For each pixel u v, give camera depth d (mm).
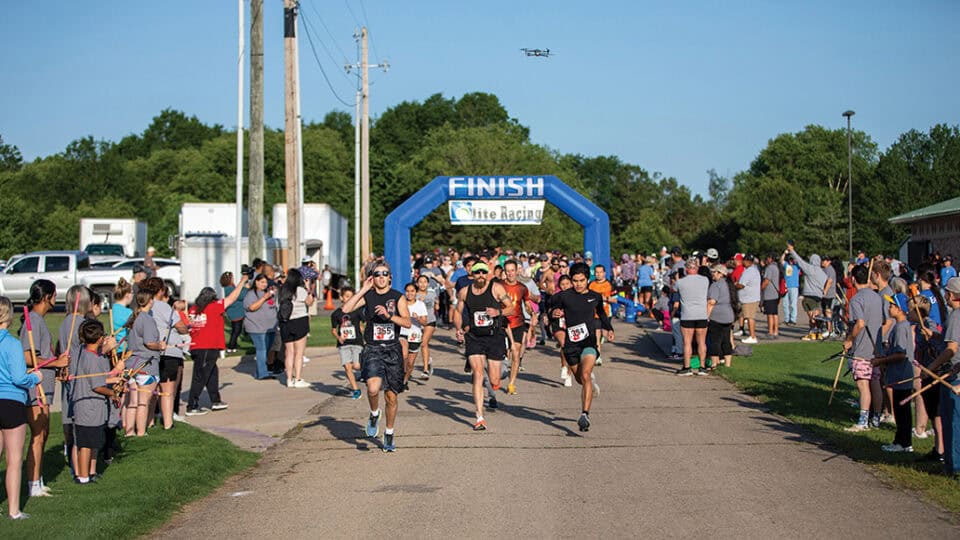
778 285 21719
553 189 24047
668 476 8719
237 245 24422
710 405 12945
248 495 8391
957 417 8336
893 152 71000
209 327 12906
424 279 15773
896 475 8594
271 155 72188
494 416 12258
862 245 68375
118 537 6957
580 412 12492
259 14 21625
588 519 7270
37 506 7633
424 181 69938
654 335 21750
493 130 78562
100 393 8477
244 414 12797
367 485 8594
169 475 8781
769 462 9289
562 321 11031
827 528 6945
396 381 10031
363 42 41688
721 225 77438
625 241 90625
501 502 7828
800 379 14875
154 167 89125
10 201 61219
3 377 7156
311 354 20578
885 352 10281
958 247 37781
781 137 84000
